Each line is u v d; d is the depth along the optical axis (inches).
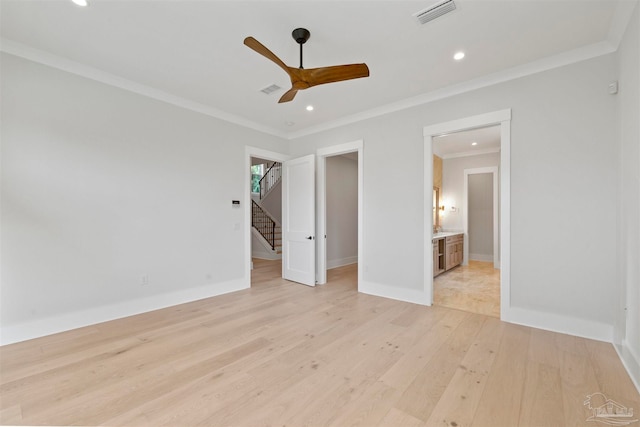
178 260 146.1
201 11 84.8
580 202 105.2
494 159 249.9
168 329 113.7
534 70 113.3
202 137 156.3
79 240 115.6
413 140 146.3
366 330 112.0
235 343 101.3
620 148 94.3
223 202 165.9
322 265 188.7
